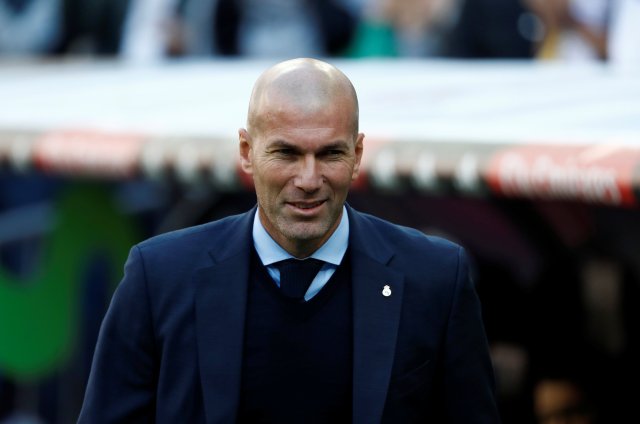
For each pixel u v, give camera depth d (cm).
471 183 1062
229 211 1581
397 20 1892
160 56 2011
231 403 756
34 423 1692
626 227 1418
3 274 1565
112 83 1753
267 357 764
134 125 1366
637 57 1614
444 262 792
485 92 1427
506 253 1462
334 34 1953
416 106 1351
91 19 2062
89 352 1633
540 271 1437
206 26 1983
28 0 2106
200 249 788
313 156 714
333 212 728
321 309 771
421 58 1883
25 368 1559
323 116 712
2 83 1831
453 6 1850
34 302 1552
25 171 1439
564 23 1727
